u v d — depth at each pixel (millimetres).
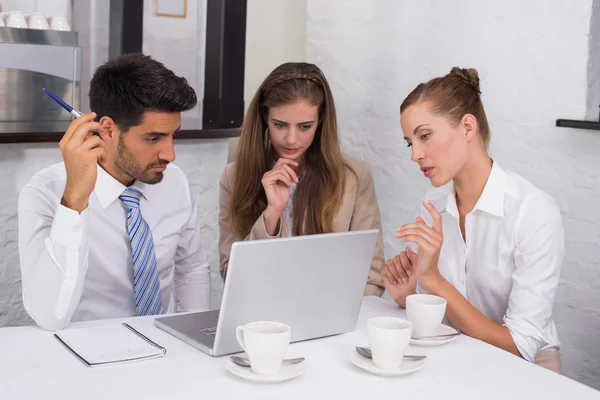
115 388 1248
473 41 2912
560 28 2664
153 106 1781
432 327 1539
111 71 1806
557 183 2730
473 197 1849
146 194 2066
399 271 1825
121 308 2014
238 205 2338
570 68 2654
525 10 2748
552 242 1747
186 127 3436
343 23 3273
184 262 2246
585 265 2684
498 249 1810
